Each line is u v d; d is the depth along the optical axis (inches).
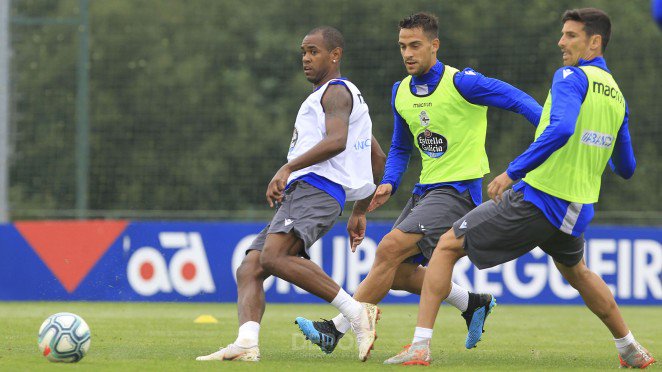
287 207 875.4
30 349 956.6
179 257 1904.5
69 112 2711.6
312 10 2861.7
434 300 862.5
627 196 2581.2
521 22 2608.3
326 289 863.1
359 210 984.9
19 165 2551.7
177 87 2792.8
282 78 2891.2
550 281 1898.4
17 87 2728.8
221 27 2925.7
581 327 1396.4
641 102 2640.3
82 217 2160.4
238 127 2733.8
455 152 967.6
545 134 799.1
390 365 841.5
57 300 1921.8
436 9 2645.2
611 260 1897.1
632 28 2662.4
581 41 857.5
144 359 870.4
